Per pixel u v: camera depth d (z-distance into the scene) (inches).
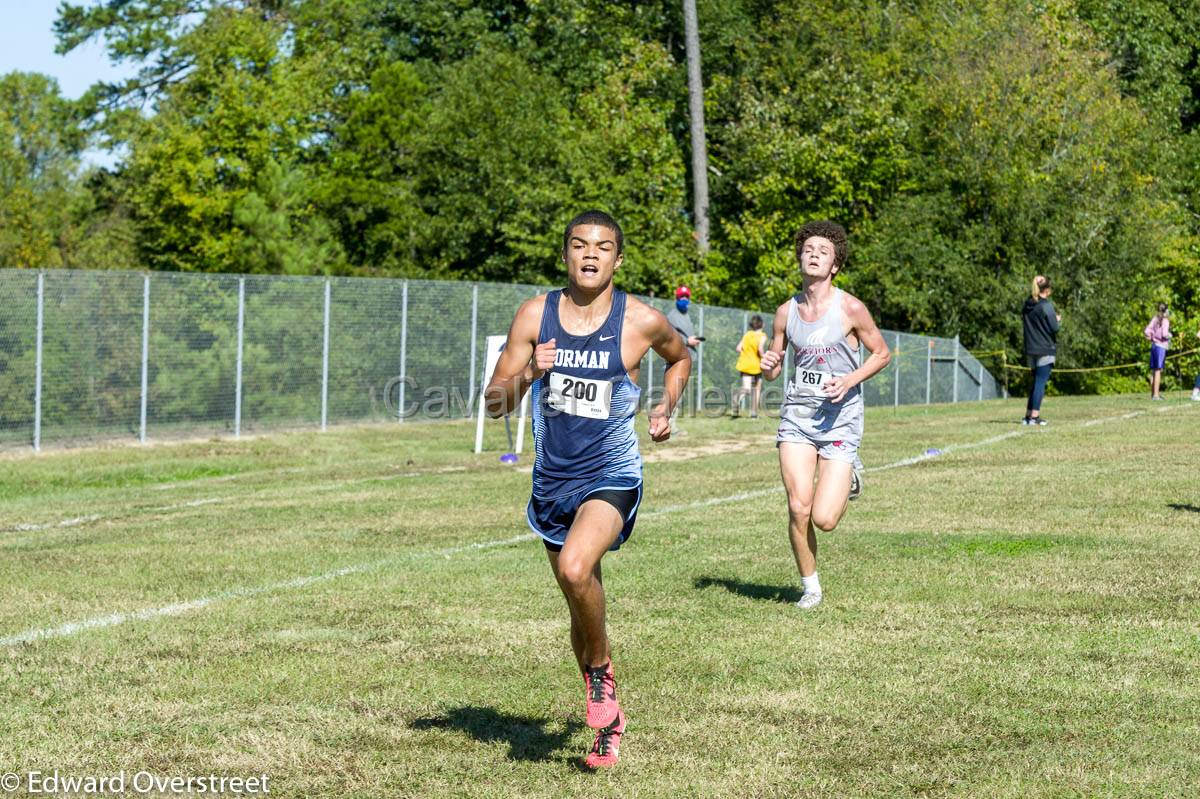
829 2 1797.5
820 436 327.9
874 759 215.3
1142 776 204.2
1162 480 563.8
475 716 243.9
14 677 273.0
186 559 416.2
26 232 1700.3
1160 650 281.4
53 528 503.5
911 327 1673.2
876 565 382.6
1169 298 1769.2
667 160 1549.0
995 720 234.8
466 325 1074.1
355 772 213.5
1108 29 1945.1
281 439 888.9
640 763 215.3
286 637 306.0
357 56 1706.4
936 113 1680.6
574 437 215.2
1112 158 1653.5
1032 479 577.9
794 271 1630.2
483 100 1539.1
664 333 217.3
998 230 1615.4
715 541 434.3
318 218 1453.0
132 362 860.6
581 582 200.2
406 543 445.1
